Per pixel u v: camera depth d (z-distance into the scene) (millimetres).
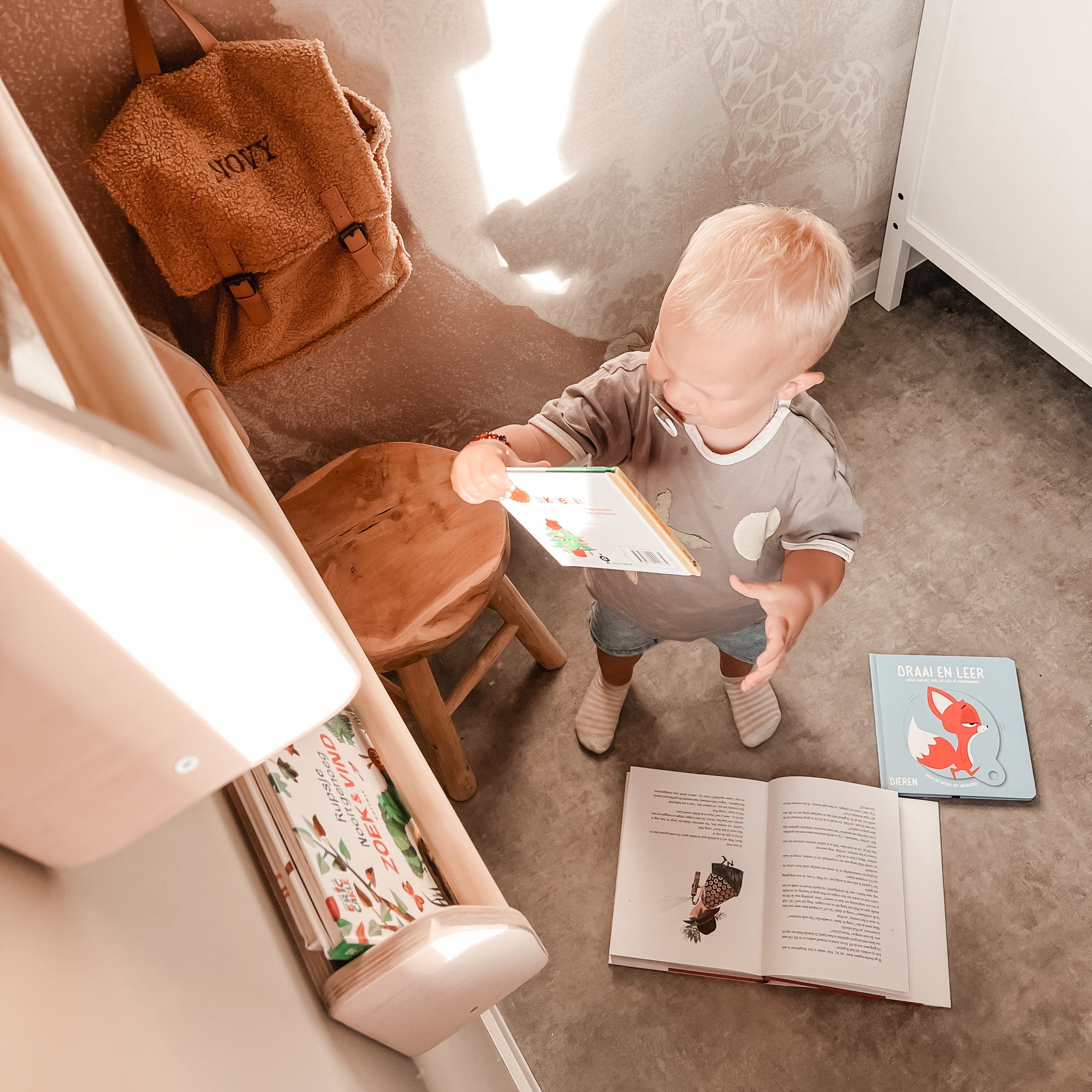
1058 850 1418
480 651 1693
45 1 899
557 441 958
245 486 841
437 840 697
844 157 1685
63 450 221
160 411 286
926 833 1446
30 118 968
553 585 1766
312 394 1429
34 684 286
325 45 1071
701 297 733
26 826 353
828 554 958
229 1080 457
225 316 1155
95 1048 373
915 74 1582
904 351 1897
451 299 1437
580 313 1596
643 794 1521
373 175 1086
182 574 271
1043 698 1533
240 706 338
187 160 993
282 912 623
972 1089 1281
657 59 1317
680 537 1020
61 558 250
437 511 1284
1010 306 1695
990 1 1381
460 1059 1045
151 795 363
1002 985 1333
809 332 750
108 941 435
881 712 1548
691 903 1422
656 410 938
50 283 308
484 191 1328
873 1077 1302
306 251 1102
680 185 1517
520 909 1470
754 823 1478
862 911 1374
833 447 943
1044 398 1793
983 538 1678
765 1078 1318
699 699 1616
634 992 1389
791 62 1454
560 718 1627
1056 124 1400
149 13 955
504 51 1187
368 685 738
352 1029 647
